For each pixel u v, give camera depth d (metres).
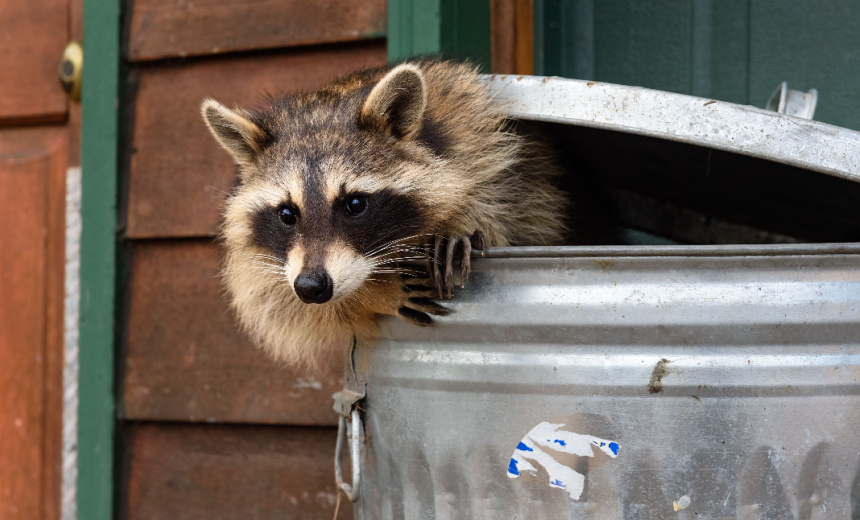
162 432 3.08
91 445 3.04
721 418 1.43
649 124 1.51
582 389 1.47
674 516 1.45
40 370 3.40
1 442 3.43
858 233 2.02
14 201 3.46
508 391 1.53
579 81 1.61
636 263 1.44
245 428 2.99
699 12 3.24
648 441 1.45
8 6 3.46
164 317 3.06
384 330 1.76
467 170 2.17
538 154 2.35
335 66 2.94
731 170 1.76
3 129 3.51
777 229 2.43
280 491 2.92
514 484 1.53
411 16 2.71
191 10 3.10
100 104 3.12
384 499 1.76
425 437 1.63
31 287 3.42
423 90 2.06
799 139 1.43
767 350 1.43
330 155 2.06
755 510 1.44
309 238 2.00
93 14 3.14
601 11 3.33
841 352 1.44
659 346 1.45
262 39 2.99
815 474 1.45
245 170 2.29
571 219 2.59
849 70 3.08
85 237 3.10
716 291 1.43
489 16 3.04
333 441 2.88
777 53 3.16
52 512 3.35
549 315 1.48
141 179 3.12
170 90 3.13
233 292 2.51
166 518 3.04
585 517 1.49
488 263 1.54
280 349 2.54
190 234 3.04
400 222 2.07
